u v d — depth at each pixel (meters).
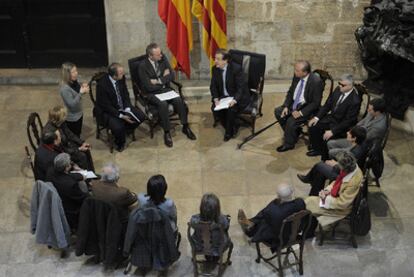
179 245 6.82
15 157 8.12
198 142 8.37
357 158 6.85
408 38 7.94
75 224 6.60
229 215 6.87
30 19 9.31
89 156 7.53
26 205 7.38
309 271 6.54
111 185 6.27
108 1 8.78
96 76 8.11
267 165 7.98
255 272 6.52
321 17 8.97
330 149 7.46
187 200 7.43
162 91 8.29
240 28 9.06
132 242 6.14
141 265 6.24
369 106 7.24
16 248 6.82
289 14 8.95
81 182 6.65
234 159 8.08
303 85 7.90
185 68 8.80
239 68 8.12
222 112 8.43
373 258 6.70
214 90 8.25
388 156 8.15
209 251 6.12
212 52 8.79
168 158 8.10
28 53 9.59
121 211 6.30
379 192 7.56
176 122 8.75
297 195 7.52
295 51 9.27
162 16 8.51
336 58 9.33
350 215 6.56
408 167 7.97
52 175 6.39
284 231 6.05
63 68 7.66
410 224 7.12
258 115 8.40
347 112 7.58
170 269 6.55
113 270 6.55
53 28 9.40
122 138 8.09
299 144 8.31
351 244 6.83
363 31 8.55
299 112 7.91
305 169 7.91
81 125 8.03
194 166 7.96
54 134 6.72
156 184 5.95
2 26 9.37
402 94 8.60
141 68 8.19
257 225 6.40
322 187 7.02
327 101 7.79
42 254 6.75
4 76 9.50
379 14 8.27
